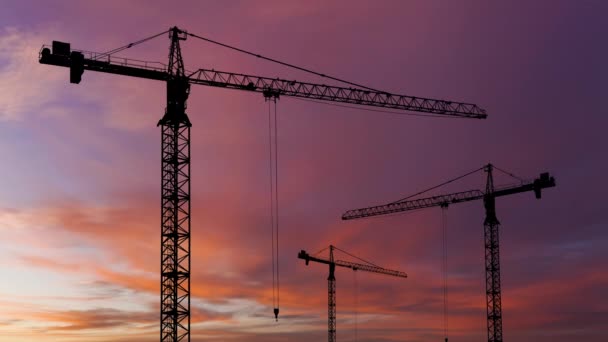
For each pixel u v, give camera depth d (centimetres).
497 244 17225
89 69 11306
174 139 11338
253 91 13388
